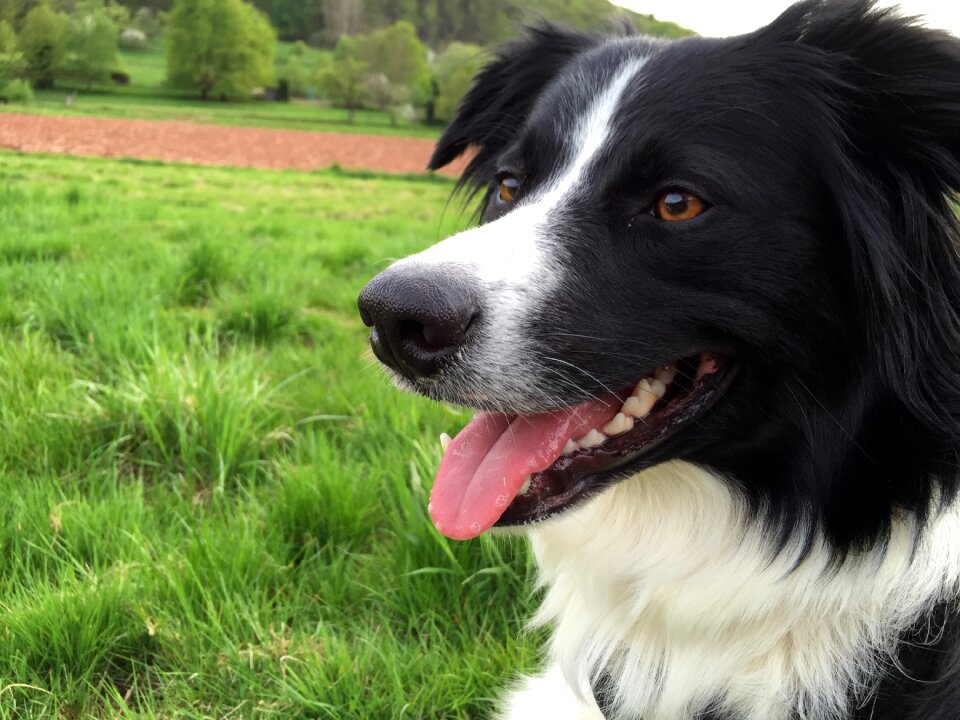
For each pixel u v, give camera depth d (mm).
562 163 344
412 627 424
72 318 701
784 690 321
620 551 345
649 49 357
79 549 448
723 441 328
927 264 312
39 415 544
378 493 508
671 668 341
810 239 320
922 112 310
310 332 810
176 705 376
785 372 320
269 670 387
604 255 319
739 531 331
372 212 1969
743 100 328
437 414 594
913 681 305
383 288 293
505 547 465
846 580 316
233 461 529
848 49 333
